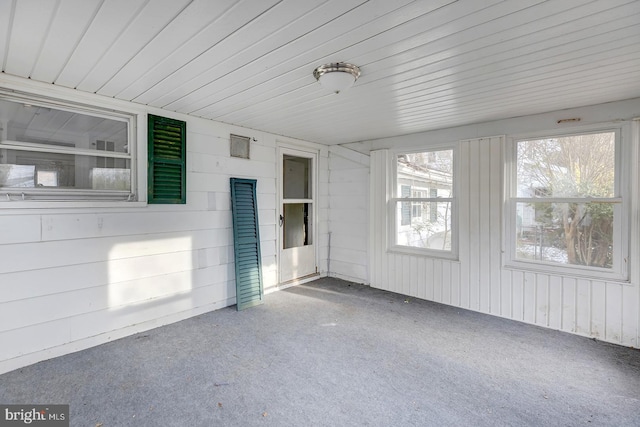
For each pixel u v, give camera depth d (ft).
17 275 7.73
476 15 5.10
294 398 6.66
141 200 9.83
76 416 6.05
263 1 4.71
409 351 8.75
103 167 9.30
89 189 9.04
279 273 14.56
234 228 12.04
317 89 8.45
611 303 9.43
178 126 10.55
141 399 6.57
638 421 6.06
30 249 7.91
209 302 11.66
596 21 5.26
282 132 13.69
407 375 7.55
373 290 14.56
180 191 10.63
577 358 8.45
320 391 6.90
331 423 5.94
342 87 7.32
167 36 5.78
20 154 8.02
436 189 13.23
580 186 10.08
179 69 7.22
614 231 9.50
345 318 11.11
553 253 10.57
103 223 9.09
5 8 4.88
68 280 8.49
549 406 6.48
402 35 5.74
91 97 8.79
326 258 17.03
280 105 9.84
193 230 11.14
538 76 7.59
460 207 12.29
